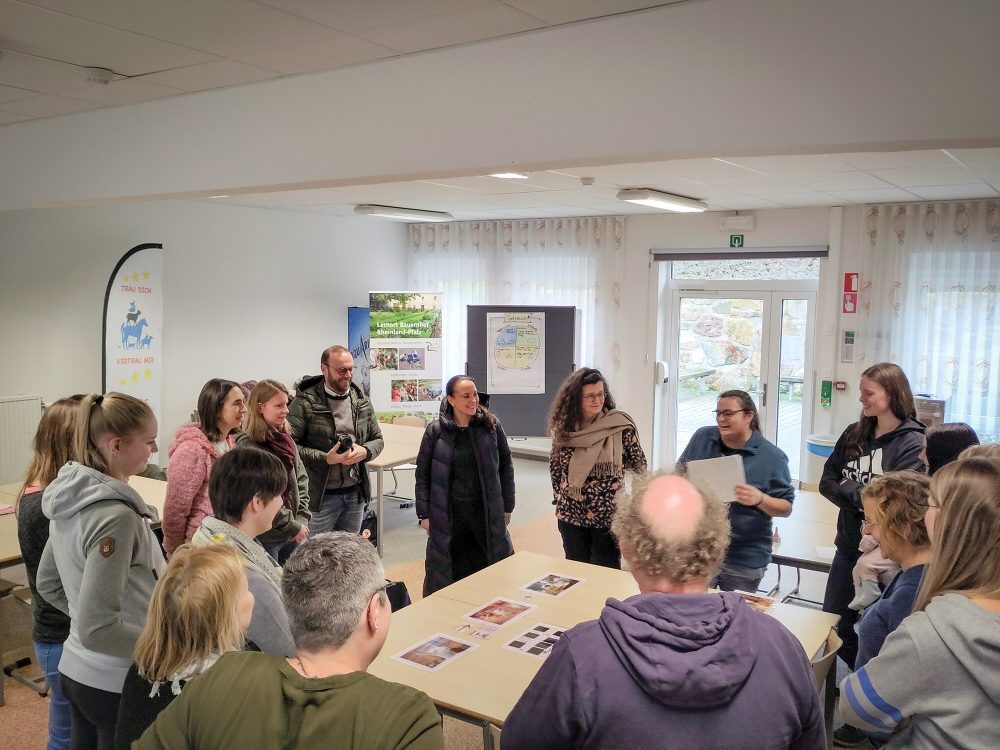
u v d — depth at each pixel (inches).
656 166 197.2
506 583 125.6
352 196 273.6
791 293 307.3
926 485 86.7
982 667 55.0
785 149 100.0
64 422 93.8
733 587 134.1
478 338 340.5
